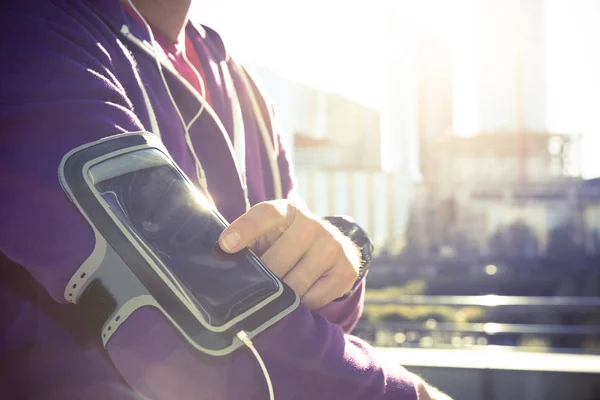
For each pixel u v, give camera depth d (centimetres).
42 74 47
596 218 7700
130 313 43
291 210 52
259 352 44
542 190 8138
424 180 8812
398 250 6800
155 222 45
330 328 51
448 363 276
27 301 53
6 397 52
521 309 607
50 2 51
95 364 52
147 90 59
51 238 44
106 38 55
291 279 52
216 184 64
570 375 265
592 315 593
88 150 46
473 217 8275
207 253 45
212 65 75
